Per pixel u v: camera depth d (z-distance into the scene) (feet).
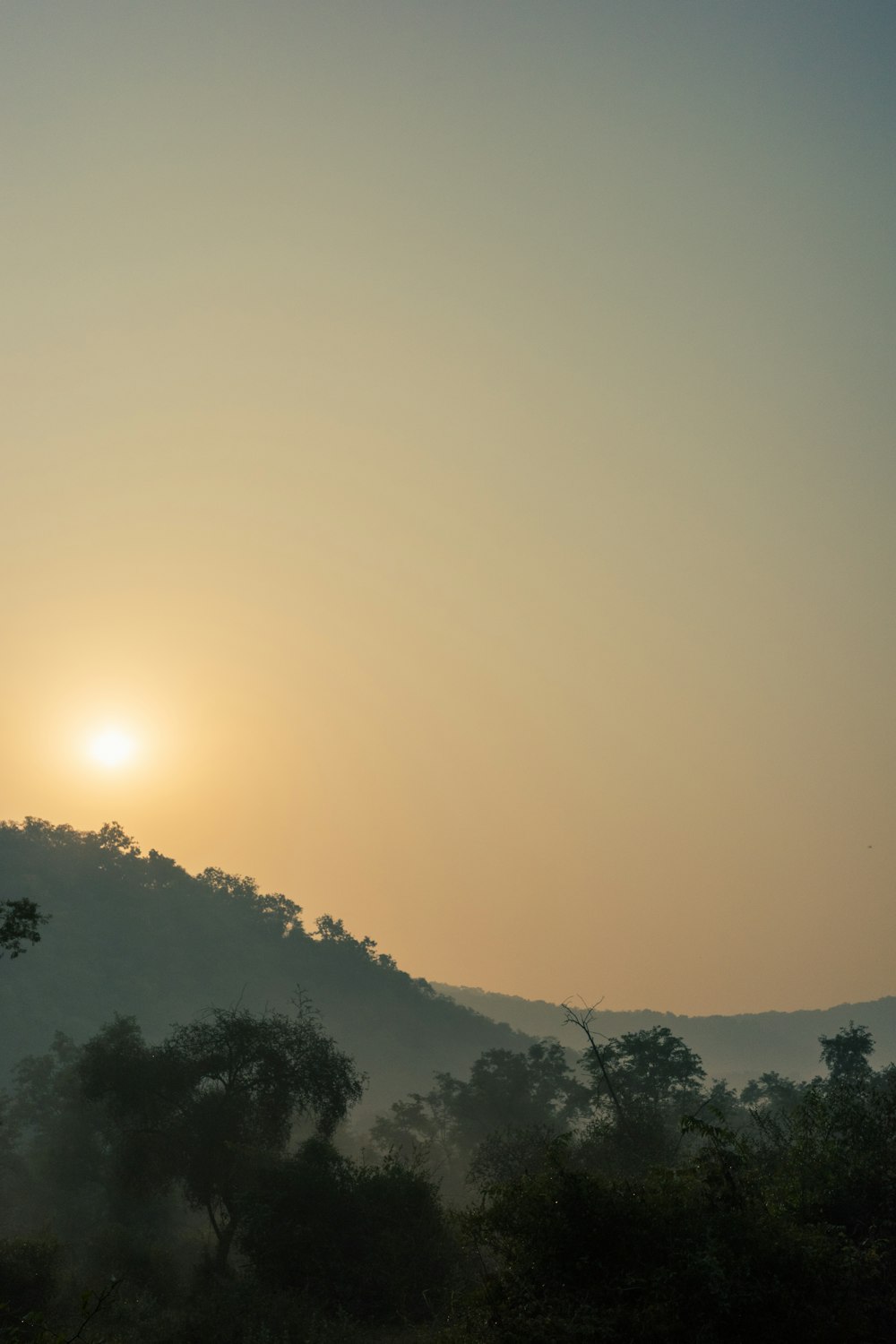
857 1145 71.15
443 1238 94.27
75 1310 87.56
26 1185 223.51
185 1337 78.48
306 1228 94.89
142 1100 143.84
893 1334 48.39
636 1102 167.43
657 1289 50.01
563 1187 58.34
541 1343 49.06
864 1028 244.83
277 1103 143.84
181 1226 192.85
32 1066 243.81
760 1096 255.50
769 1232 54.29
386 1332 80.43
